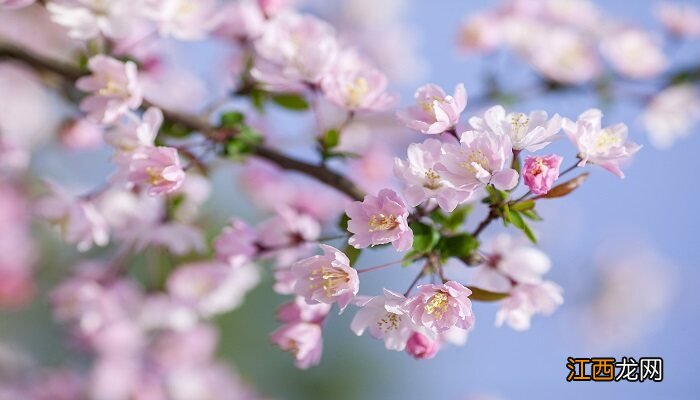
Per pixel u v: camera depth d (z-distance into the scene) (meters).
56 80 1.54
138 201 1.56
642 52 1.82
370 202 1.31
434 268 1.34
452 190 1.29
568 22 1.84
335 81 1.42
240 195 2.11
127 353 2.05
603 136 1.33
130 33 1.44
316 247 1.47
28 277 2.16
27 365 2.21
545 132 1.31
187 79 1.78
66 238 1.52
